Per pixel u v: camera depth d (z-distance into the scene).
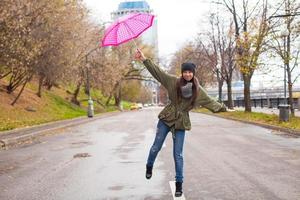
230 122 31.61
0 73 29.94
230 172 9.55
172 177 9.07
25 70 32.53
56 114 43.16
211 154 12.80
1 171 10.59
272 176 8.98
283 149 13.91
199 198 7.07
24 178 9.45
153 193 7.55
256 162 11.03
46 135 22.30
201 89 6.43
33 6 27.56
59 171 10.27
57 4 30.33
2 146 17.20
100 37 49.34
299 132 19.00
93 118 40.53
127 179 8.94
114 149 14.73
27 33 28.00
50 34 32.34
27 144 17.86
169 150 13.98
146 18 6.70
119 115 52.44
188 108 6.53
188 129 6.59
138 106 94.44
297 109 41.00
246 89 38.38
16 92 43.81
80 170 10.31
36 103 44.16
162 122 6.66
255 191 7.53
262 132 21.36
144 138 18.69
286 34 25.38
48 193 7.76
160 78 6.45
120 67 62.09
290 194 7.28
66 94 64.75
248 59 30.03
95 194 7.56
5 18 23.86
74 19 36.16
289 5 26.81
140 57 6.46
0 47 25.67
